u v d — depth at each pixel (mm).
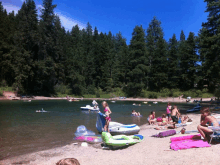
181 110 22828
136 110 23844
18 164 5480
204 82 54062
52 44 48000
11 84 45906
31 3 46188
